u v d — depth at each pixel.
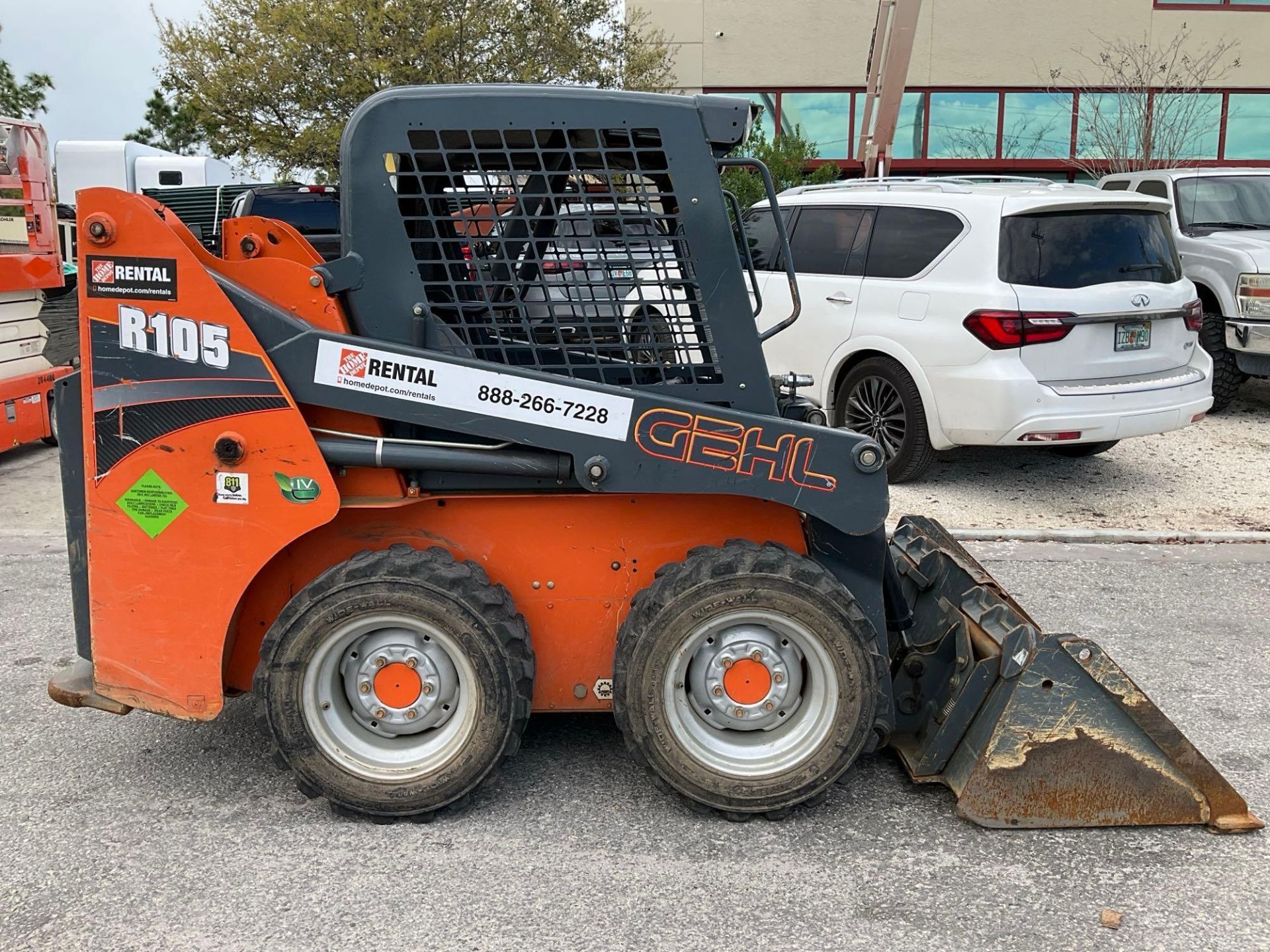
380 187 3.11
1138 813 3.25
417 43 16.83
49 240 8.77
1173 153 16.34
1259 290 9.20
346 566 3.13
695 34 18.78
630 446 3.13
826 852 3.13
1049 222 6.73
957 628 3.51
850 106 18.98
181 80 18.27
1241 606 5.32
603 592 3.41
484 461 3.17
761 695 3.25
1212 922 2.81
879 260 7.41
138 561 3.20
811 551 3.44
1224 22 18.61
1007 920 2.82
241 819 3.31
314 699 3.19
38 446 9.42
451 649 3.16
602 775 3.59
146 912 2.83
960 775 3.33
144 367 3.10
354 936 2.73
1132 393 6.71
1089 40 18.69
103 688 3.29
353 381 3.10
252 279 3.14
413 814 3.24
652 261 3.22
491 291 3.23
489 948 2.69
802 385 3.94
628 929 2.77
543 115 3.08
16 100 33.09
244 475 3.13
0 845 3.16
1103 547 6.29
